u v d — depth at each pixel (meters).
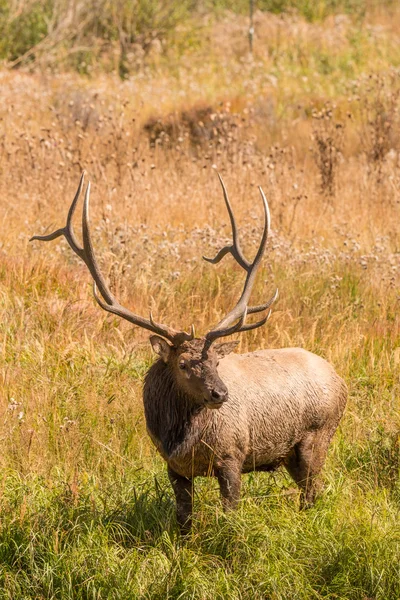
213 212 45.75
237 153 55.50
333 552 20.91
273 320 32.72
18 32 95.12
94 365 29.22
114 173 50.69
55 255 38.12
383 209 48.81
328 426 23.31
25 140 50.84
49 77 81.88
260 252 22.61
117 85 80.25
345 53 90.12
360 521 21.81
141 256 37.28
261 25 99.88
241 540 20.80
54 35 94.31
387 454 25.33
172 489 23.55
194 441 20.97
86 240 21.20
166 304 34.22
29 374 28.72
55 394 27.03
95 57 93.94
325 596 19.86
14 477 23.70
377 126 59.69
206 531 21.17
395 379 30.02
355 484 23.98
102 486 23.53
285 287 36.06
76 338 31.48
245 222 44.97
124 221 40.91
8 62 92.94
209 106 68.31
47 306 32.84
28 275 35.62
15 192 46.12
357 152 65.25
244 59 89.19
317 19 105.88
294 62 89.06
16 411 26.19
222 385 19.80
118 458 24.84
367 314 35.06
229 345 20.98
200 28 100.44
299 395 22.56
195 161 56.66
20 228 41.25
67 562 20.41
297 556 21.03
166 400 21.05
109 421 26.00
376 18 104.50
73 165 50.00
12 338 30.80
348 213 48.53
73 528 20.88
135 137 62.47
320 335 32.69
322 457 23.36
